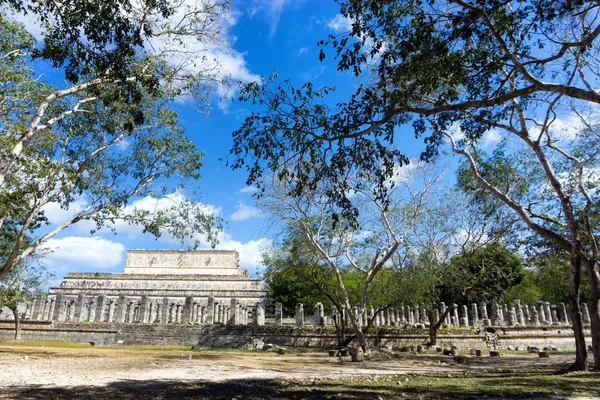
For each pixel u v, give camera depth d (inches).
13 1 434.0
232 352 1013.8
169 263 2132.1
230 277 1927.9
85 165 757.3
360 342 957.8
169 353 925.2
